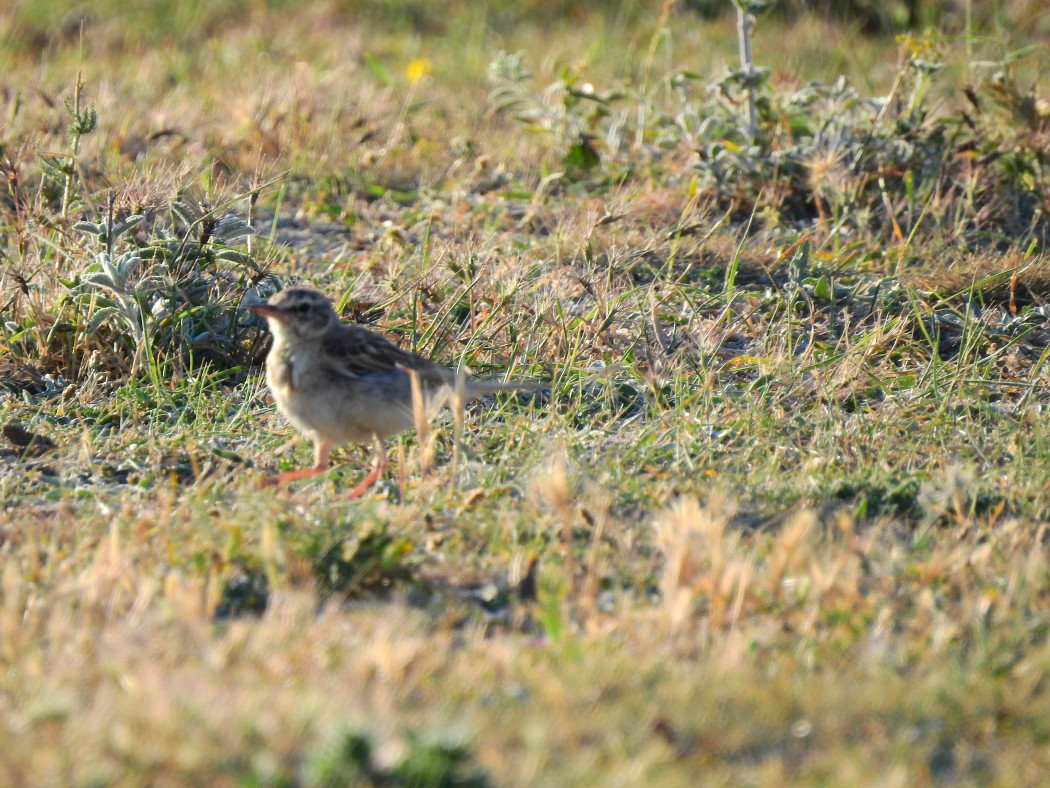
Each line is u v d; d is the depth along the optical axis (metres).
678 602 9.70
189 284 16.23
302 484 13.43
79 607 10.16
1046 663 9.33
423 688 9.01
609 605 10.62
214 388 15.61
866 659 9.46
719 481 12.95
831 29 34.28
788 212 21.67
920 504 12.59
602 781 7.80
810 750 8.40
